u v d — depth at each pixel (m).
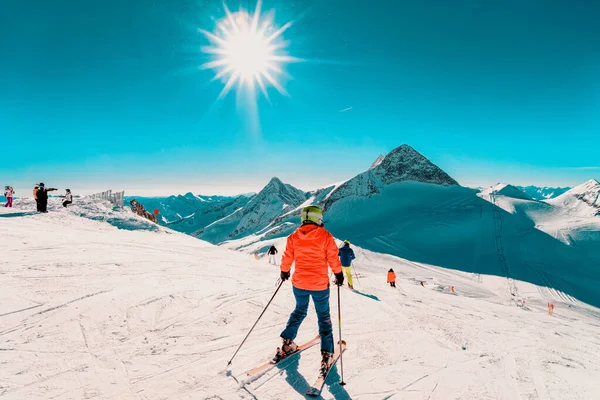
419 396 3.23
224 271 9.51
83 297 5.59
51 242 11.16
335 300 7.11
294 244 3.85
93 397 2.95
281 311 5.63
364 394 3.21
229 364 3.64
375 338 4.80
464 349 4.64
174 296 6.05
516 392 3.46
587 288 60.62
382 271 56.06
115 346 4.00
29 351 3.71
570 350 5.55
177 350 3.98
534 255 80.50
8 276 6.43
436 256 81.00
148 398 2.98
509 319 8.41
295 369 3.61
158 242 15.60
